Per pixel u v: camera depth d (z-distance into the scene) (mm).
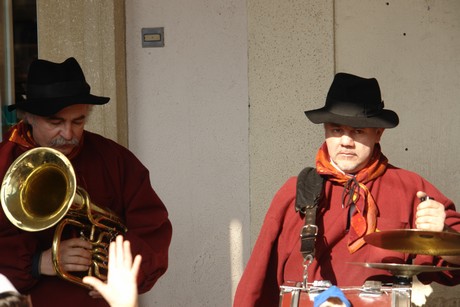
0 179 7109
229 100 9938
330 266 7090
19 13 10391
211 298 10031
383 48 9750
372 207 7109
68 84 7090
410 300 6422
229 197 9961
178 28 10000
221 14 9938
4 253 6992
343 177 7180
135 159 7680
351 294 6438
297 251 7137
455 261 6965
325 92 9750
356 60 9773
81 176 7363
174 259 10055
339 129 7172
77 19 9859
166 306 10078
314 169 7379
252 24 9828
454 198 9750
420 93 9727
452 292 9555
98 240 7133
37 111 6957
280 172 9828
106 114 9852
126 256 5504
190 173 10016
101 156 7488
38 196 6910
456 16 9695
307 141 9773
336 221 7109
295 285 6672
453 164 9742
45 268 7023
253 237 9906
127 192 7535
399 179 7273
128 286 5430
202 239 10008
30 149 7133
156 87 10047
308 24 9750
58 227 6988
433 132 9742
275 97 9812
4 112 10344
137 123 10078
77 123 7137
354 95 7164
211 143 9977
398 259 6969
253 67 9836
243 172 9938
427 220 6742
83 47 9867
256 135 9852
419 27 9719
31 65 7164
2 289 5711
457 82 9719
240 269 9969
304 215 7172
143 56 10047
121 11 9945
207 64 9977
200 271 10031
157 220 7527
